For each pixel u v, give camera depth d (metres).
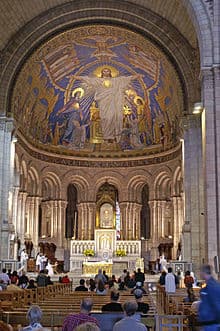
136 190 47.91
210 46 24.28
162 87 42.41
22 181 41.91
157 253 45.31
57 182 46.47
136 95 45.38
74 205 48.97
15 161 38.94
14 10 33.31
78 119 47.12
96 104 46.69
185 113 34.50
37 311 8.19
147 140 46.47
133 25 35.75
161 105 44.03
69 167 47.00
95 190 47.75
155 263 44.78
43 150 45.03
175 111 41.81
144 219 48.34
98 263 39.88
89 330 6.31
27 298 18.62
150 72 42.03
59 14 35.34
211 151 23.42
